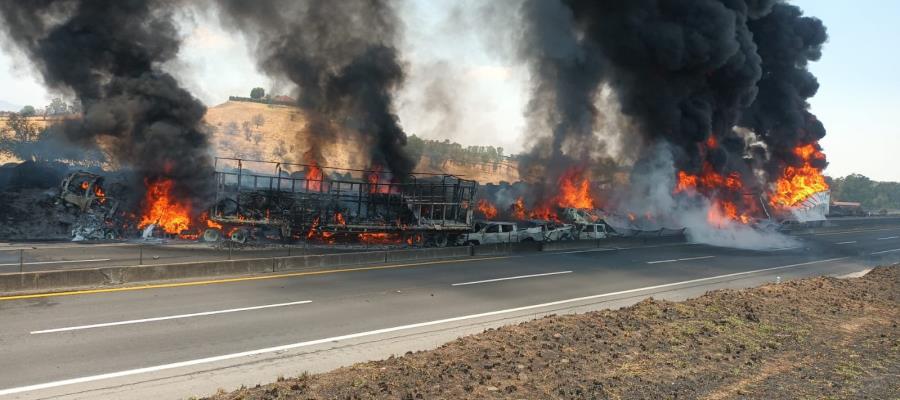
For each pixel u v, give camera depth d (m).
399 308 18.44
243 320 16.08
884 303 20.28
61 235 33.59
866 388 11.26
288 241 33.56
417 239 36.06
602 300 21.09
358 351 13.72
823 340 14.92
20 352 12.52
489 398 10.00
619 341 13.85
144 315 16.12
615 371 11.70
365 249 32.81
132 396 10.47
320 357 13.16
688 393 10.64
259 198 34.50
